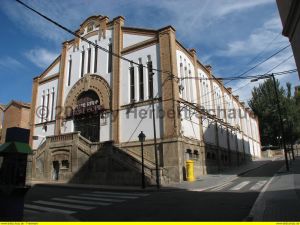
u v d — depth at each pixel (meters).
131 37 28.75
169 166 22.64
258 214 8.38
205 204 10.87
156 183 20.00
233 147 42.84
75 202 12.83
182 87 25.78
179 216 8.78
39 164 29.56
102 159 24.02
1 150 7.89
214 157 32.56
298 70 9.40
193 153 26.36
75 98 32.59
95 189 19.28
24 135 8.45
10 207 7.70
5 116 42.81
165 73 24.84
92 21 33.38
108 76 29.61
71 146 26.88
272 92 61.09
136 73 27.23
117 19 30.31
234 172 29.14
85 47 33.41
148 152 24.36
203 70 34.56
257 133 64.81
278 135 60.44
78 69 33.38
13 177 7.97
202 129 29.89
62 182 26.12
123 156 22.78
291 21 9.28
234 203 10.82
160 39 26.02
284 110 58.69
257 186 16.48
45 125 35.19
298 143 76.62
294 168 27.73
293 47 9.72
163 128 23.88
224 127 39.62
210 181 21.02
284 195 11.72
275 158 59.28
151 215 9.13
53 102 35.34
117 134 26.78
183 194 14.76
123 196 14.80
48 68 37.69
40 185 23.39
